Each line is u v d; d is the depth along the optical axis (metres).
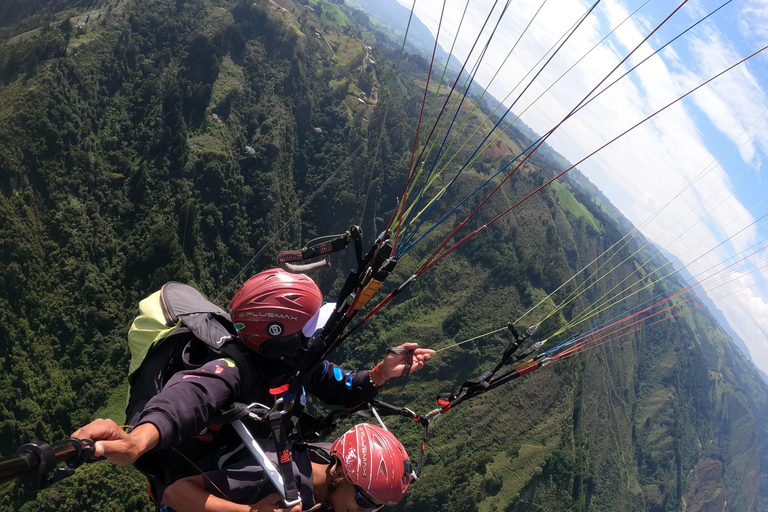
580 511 116.88
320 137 117.44
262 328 2.62
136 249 85.94
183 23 103.88
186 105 97.81
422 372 108.00
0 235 72.75
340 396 3.38
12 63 83.19
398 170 121.69
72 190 83.38
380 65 141.50
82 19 94.75
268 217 100.88
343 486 2.91
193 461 2.57
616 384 182.75
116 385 79.44
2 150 75.88
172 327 2.82
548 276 138.62
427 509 94.19
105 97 92.56
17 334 72.31
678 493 196.50
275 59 116.25
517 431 111.31
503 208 127.81
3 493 56.09
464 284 118.56
